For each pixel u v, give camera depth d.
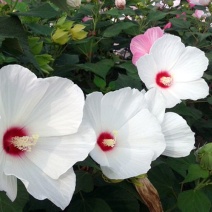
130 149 0.62
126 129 0.62
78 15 1.34
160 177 0.83
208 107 1.47
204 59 0.99
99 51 1.32
